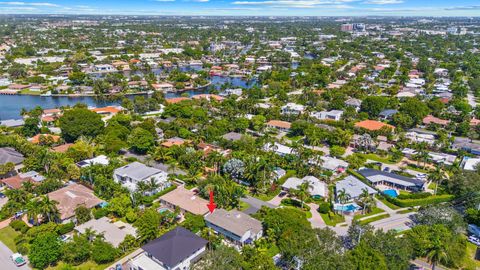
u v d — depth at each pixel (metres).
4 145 168.50
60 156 151.62
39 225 110.75
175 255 90.81
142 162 161.00
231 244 105.19
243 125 199.62
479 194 123.94
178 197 127.31
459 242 100.06
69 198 120.00
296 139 195.38
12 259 96.56
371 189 134.25
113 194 127.69
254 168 137.00
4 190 134.50
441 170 145.88
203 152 159.88
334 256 82.56
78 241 97.50
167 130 192.88
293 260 87.62
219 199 122.69
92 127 181.62
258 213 117.50
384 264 82.00
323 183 141.12
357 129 197.38
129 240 100.88
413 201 128.62
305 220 107.06
